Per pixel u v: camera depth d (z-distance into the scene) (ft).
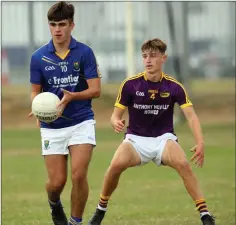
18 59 515.09
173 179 200.34
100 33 504.43
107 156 260.21
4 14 515.09
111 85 486.38
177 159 107.65
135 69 451.53
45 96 105.09
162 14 483.92
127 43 391.04
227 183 191.42
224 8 528.63
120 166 108.37
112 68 504.84
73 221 108.47
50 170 108.78
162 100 109.19
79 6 497.05
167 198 165.68
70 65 106.73
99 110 432.25
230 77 532.73
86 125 107.96
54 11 103.91
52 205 112.98
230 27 530.68
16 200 164.35
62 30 104.42
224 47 535.19
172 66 447.83
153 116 110.01
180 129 366.84
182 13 419.74
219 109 442.91
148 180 198.90
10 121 416.46
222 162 239.71
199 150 106.42
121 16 505.25
